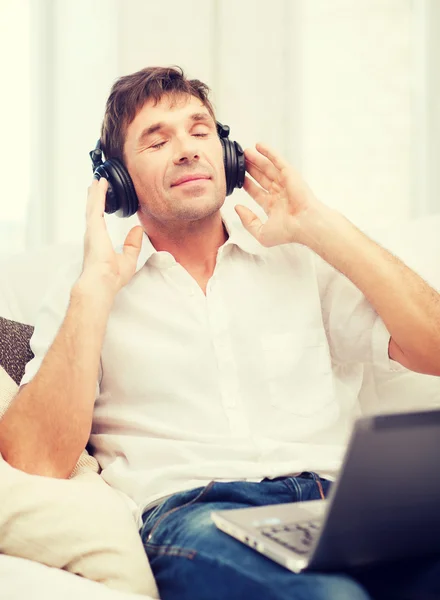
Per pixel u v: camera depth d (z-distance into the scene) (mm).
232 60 2549
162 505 1190
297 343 1406
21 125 2438
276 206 1508
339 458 1333
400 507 791
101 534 1045
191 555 1004
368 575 910
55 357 1282
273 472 1265
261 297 1442
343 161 2604
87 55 2455
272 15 2562
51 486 1085
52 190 2436
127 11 2467
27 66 2445
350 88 2607
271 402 1358
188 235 1490
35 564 1013
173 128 1453
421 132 2594
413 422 739
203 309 1411
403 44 2621
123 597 922
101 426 1400
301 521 962
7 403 1341
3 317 1557
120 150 1518
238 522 972
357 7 2613
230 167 1508
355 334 1451
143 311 1412
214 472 1263
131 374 1370
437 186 2564
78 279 1355
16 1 2441
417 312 1354
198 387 1359
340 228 1422
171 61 2510
